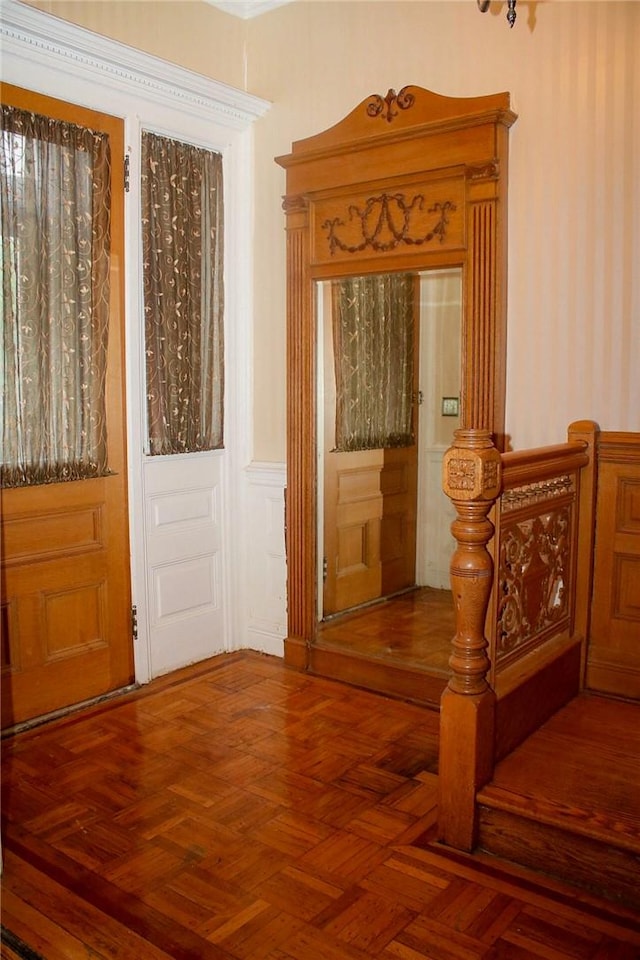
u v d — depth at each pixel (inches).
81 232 115.4
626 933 72.2
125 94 119.8
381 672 128.5
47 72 109.2
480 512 82.0
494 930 72.5
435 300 120.4
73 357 115.9
